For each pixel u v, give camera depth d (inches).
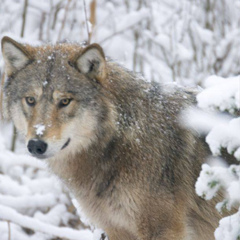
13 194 486.9
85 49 295.1
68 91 294.4
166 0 705.6
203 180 219.0
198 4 697.0
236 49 625.6
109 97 300.5
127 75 314.0
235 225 225.5
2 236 447.2
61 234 391.2
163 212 307.1
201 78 584.7
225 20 679.7
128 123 303.0
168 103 318.7
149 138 304.7
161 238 309.9
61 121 294.7
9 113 319.9
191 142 315.9
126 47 636.7
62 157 319.6
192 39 636.1
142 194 304.8
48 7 638.5
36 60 308.5
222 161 315.6
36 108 295.3
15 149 561.9
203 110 314.3
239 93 198.4
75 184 324.5
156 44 640.4
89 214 330.0
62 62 301.9
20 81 305.9
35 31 634.8
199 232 332.8
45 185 490.9
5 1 679.1
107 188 311.9
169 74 598.9
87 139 306.7
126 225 318.0
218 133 213.5
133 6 697.0
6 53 313.7
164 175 305.6
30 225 396.5
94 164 311.9
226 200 233.6
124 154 304.7
